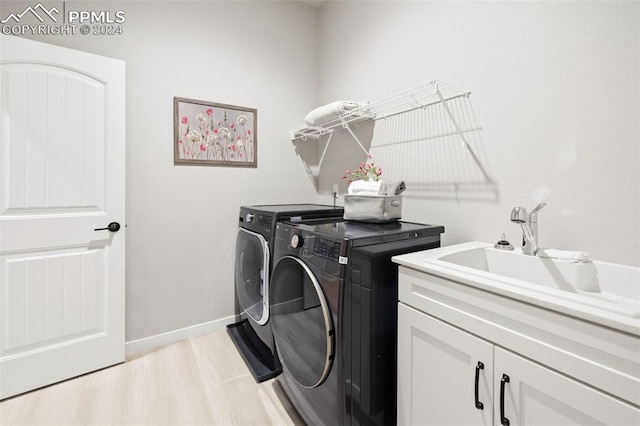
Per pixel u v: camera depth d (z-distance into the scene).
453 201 1.63
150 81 2.01
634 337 0.61
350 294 1.11
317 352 1.23
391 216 1.57
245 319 2.22
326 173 2.66
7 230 1.55
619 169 1.08
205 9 2.21
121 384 1.69
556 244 1.25
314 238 1.28
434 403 1.03
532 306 0.76
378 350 1.18
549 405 0.74
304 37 2.70
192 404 1.54
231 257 2.37
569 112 1.19
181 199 2.15
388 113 2.02
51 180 1.66
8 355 1.57
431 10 1.72
